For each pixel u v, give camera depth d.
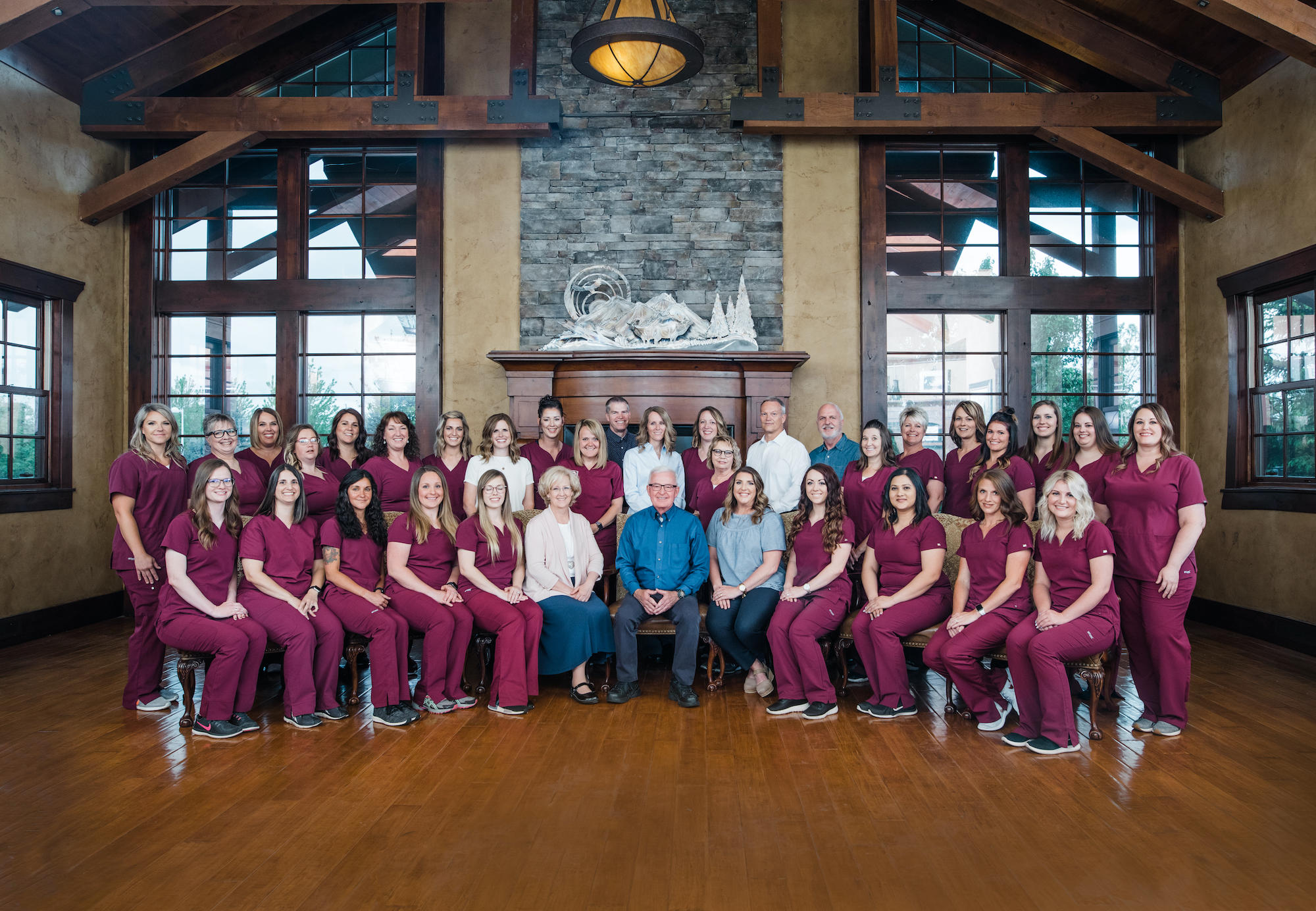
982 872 2.30
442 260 6.53
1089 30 5.97
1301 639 5.07
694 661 3.99
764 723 3.68
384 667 3.71
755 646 4.10
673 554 4.13
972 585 3.74
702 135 6.50
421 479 3.97
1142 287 6.49
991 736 3.49
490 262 6.50
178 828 2.57
